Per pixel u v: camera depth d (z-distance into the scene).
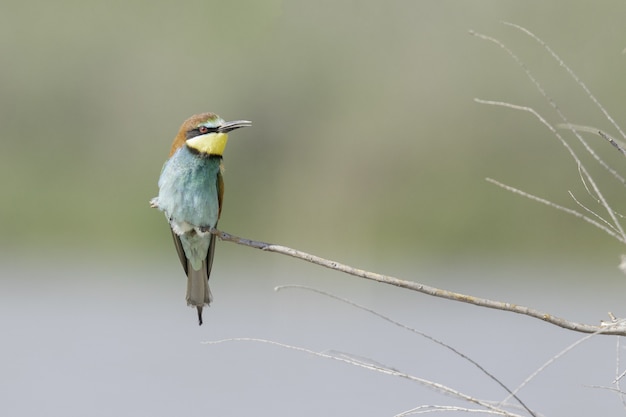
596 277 16.16
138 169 22.22
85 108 22.66
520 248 18.38
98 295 15.45
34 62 22.53
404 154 19.77
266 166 21.00
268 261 19.16
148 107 22.70
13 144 22.16
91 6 22.94
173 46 22.77
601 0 15.02
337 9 21.02
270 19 21.91
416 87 19.97
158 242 20.16
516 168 18.59
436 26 19.78
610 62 15.02
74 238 20.47
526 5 16.39
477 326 12.37
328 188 20.30
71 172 22.06
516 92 18.66
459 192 19.14
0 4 22.70
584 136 15.04
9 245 20.28
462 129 19.25
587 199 16.38
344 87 20.88
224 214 20.56
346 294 15.20
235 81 22.03
